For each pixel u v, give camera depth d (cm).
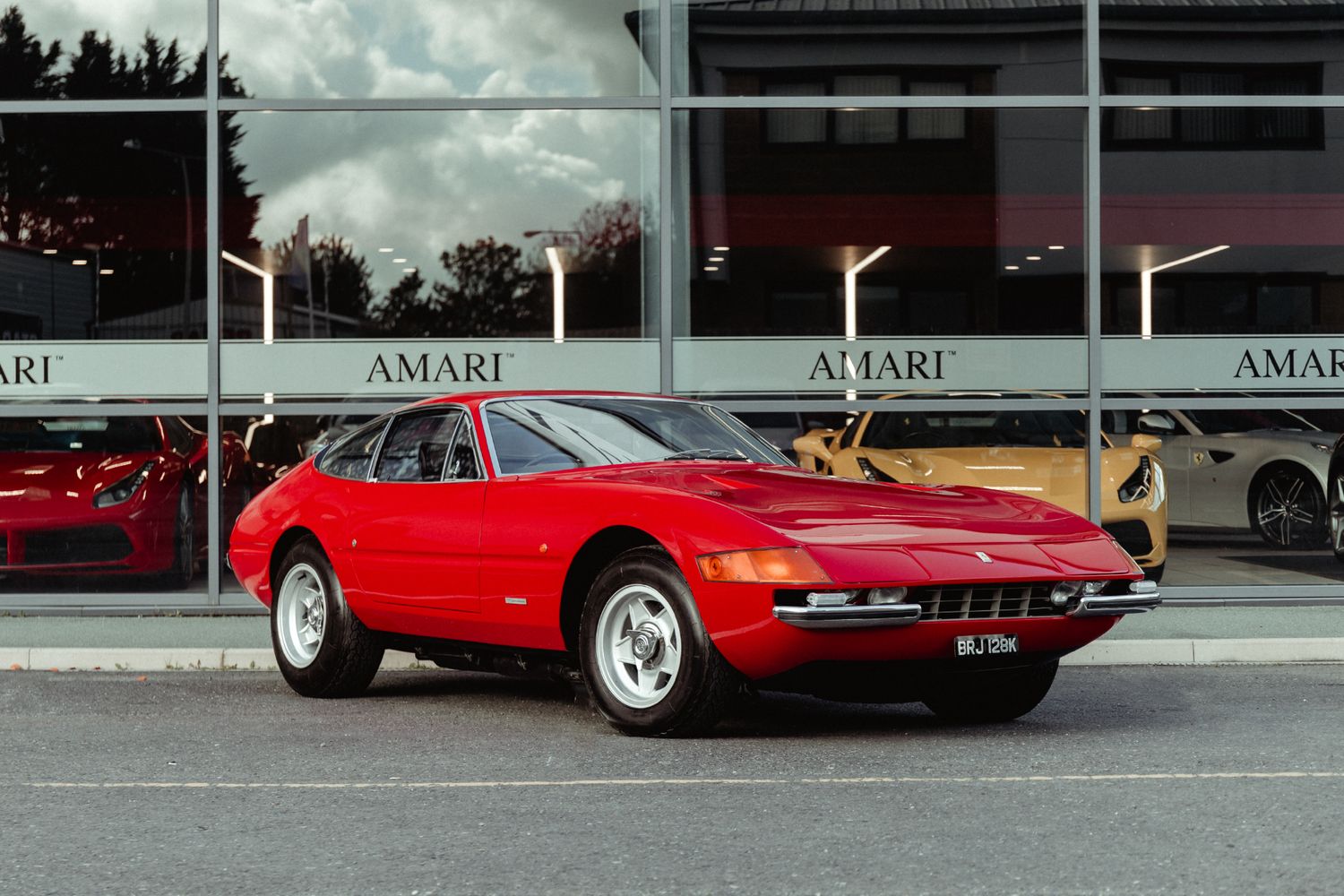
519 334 1123
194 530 1102
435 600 689
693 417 752
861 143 1125
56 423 1108
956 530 614
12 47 1127
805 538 575
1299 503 1109
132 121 1127
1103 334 1115
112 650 892
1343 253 1121
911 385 1116
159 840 443
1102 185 1123
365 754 590
